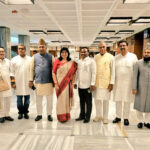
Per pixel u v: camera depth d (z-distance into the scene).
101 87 2.89
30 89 3.27
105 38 12.05
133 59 2.86
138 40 9.88
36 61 3.02
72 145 2.29
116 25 7.00
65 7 4.35
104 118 3.05
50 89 3.08
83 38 11.99
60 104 2.98
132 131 2.73
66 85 2.97
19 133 2.64
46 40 13.47
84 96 3.10
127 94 2.89
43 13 4.98
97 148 2.22
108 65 2.87
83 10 4.64
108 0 3.81
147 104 2.68
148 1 3.94
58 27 7.43
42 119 3.25
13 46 13.73
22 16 5.38
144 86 2.67
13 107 4.06
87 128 2.84
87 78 2.91
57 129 2.79
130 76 2.86
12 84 3.13
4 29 7.30
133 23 6.58
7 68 3.06
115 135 2.59
